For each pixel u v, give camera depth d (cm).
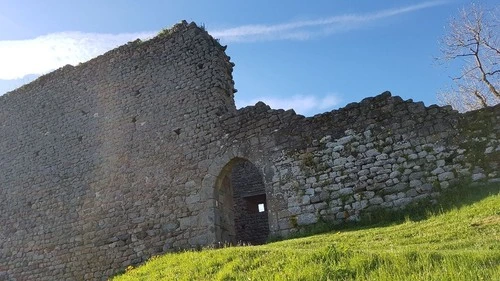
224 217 1526
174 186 1552
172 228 1507
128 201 1617
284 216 1359
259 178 2112
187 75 1659
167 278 1015
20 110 1995
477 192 1144
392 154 1280
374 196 1266
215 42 1731
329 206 1311
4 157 1961
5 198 1898
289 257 894
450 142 1227
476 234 887
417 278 673
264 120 1481
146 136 1664
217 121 1555
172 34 1734
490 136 1191
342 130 1365
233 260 980
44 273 1697
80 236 1669
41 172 1850
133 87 1752
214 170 1506
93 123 1795
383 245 934
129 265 1538
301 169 1380
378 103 1344
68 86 1906
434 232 965
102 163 1720
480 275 642
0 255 1819
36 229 1777
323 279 751
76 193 1739
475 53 2262
